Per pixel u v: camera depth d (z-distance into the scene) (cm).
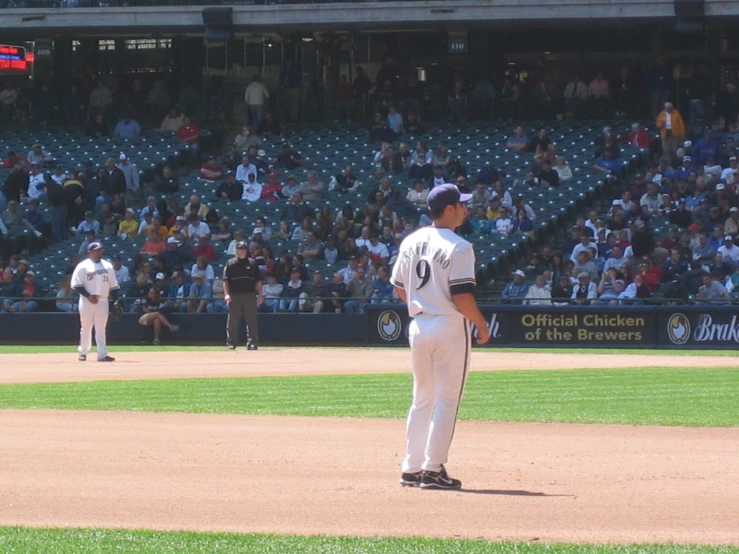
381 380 3772
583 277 5728
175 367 4306
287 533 1454
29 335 6272
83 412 2830
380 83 7838
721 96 7144
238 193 7156
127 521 1531
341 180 7056
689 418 2736
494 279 6159
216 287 6166
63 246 6956
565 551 1341
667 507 1625
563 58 8138
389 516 1560
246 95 7981
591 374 4028
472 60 8131
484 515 1567
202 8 7588
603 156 6925
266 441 2289
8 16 7781
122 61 8394
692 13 7006
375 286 5972
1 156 7819
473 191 6775
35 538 1416
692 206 6247
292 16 7531
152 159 7569
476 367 4372
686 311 5456
